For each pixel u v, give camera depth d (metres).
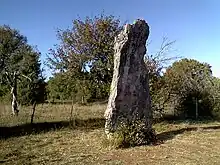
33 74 34.09
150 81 23.78
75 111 29.81
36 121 23.14
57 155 13.41
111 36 23.84
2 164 12.06
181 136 16.72
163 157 12.59
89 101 36.53
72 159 12.65
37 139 17.30
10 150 14.58
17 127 20.69
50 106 35.09
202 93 26.56
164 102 24.84
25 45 32.50
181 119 25.12
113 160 12.38
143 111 15.67
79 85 25.67
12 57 31.53
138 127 15.18
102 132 18.89
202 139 15.89
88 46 23.88
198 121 24.03
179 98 26.03
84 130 20.05
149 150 13.77
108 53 23.77
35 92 35.41
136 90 15.70
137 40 15.88
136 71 15.82
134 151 13.67
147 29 16.20
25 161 12.47
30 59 32.69
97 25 23.88
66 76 24.64
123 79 15.59
